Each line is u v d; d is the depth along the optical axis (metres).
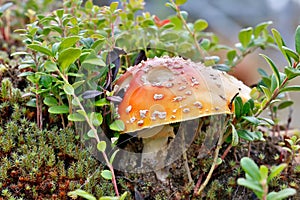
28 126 0.45
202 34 0.58
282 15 0.91
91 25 0.50
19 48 0.56
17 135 0.44
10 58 0.54
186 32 0.55
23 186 0.41
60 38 0.45
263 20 0.92
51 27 0.45
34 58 0.43
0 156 0.43
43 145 0.43
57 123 0.45
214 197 0.43
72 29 0.43
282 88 0.41
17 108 0.45
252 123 0.43
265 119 0.42
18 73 0.49
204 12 0.94
